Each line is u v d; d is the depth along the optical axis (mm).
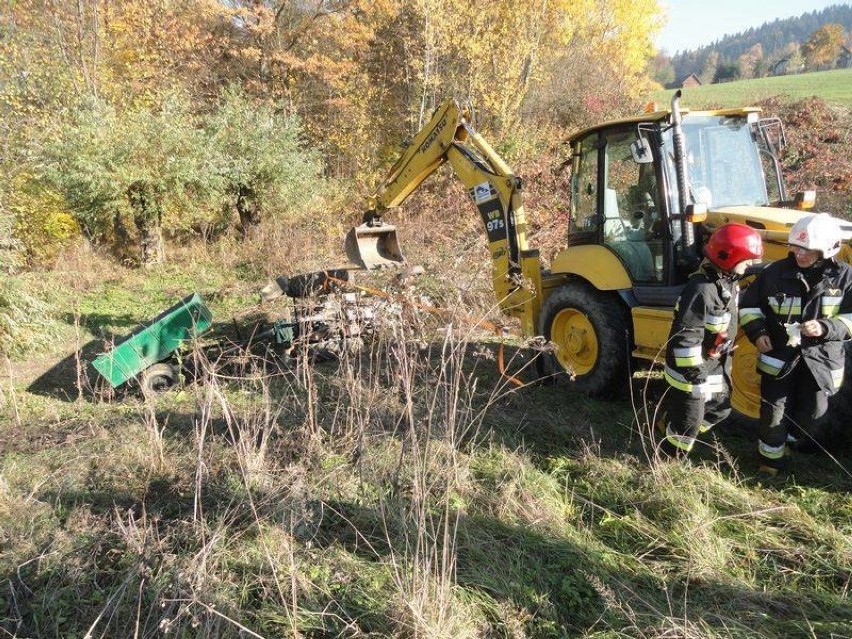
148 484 3754
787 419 3748
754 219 4262
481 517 3354
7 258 7582
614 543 3211
